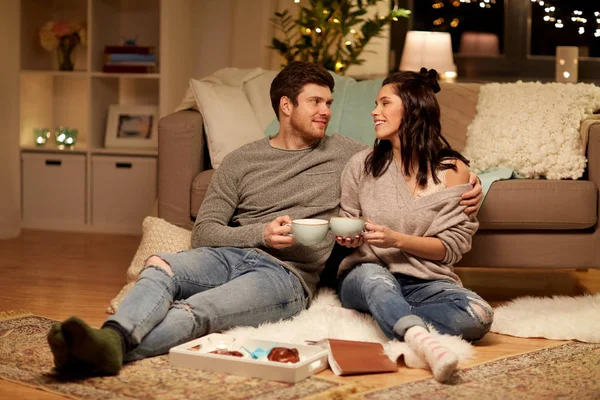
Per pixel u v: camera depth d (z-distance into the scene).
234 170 2.96
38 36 5.23
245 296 2.58
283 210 2.92
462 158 2.81
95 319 3.02
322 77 2.94
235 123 3.54
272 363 2.23
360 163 2.89
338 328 2.61
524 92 3.64
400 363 2.45
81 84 5.40
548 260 3.29
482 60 5.54
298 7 5.09
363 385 2.22
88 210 5.01
